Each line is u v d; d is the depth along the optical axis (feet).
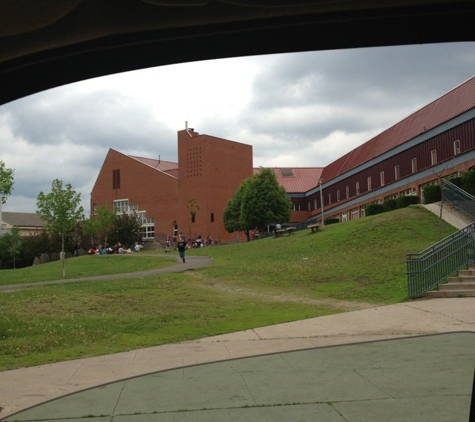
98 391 26.45
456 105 160.15
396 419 20.17
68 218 109.50
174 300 63.05
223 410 22.30
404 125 209.97
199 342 39.91
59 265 139.44
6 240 274.77
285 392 24.75
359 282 69.62
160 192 302.45
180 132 296.92
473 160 130.00
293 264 92.84
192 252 161.38
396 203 145.59
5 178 119.75
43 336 43.32
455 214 109.81
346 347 35.40
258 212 234.17
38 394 26.45
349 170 239.71
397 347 34.60
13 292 74.43
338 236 112.27
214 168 290.56
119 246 231.71
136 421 21.22
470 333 38.65
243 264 103.91
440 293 56.70
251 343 38.47
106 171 327.26
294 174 340.59
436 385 24.88
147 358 34.88
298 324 45.93
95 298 65.16
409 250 89.61
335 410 21.63
